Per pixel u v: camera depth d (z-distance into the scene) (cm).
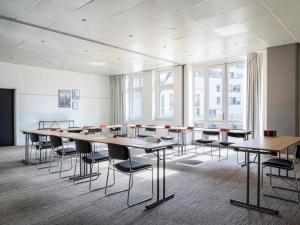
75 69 1034
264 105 733
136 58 822
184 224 275
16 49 695
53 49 696
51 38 589
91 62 888
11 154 725
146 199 349
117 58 821
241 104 836
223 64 871
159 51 726
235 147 331
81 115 1109
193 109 955
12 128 918
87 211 311
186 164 582
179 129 712
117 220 285
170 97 1012
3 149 820
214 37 586
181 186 411
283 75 654
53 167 554
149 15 450
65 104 1052
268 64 680
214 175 481
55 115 1019
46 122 990
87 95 1134
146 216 296
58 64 922
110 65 947
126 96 1162
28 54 757
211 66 905
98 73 1144
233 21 480
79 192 382
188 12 436
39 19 469
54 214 303
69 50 708
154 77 1050
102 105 1195
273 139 417
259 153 313
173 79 973
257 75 750
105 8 418
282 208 318
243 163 586
